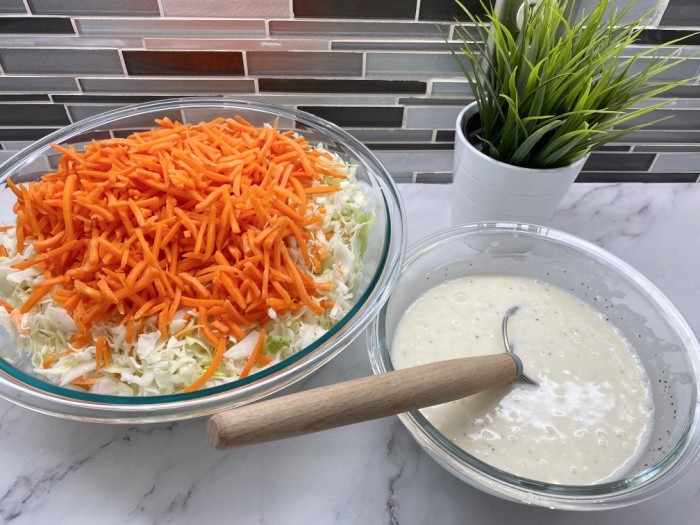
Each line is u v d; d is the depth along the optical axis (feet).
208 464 2.00
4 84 2.74
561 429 1.92
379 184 2.39
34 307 1.95
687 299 2.66
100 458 2.00
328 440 2.08
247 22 2.56
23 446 2.02
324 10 2.54
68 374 1.83
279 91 2.89
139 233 1.83
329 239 2.15
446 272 2.42
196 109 2.58
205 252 1.89
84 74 2.73
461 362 1.66
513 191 2.43
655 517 1.90
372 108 3.00
